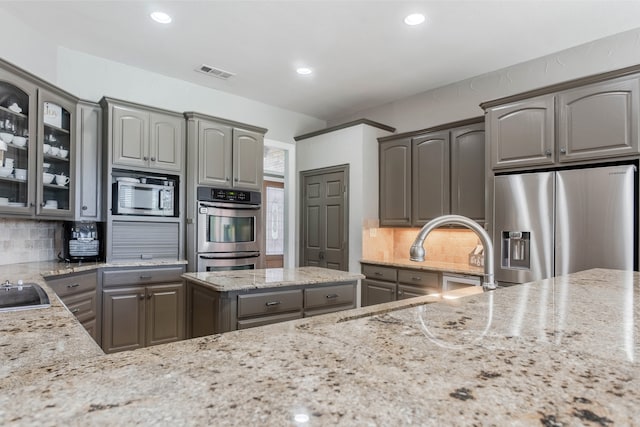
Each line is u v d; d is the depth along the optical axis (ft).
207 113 13.84
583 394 1.36
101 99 10.94
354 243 14.11
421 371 1.57
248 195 13.42
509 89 11.89
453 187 12.30
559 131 9.12
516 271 9.54
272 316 7.48
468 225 4.30
